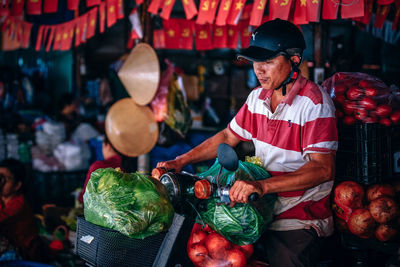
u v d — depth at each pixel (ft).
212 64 25.22
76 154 17.67
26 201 12.38
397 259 7.27
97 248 5.56
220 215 6.31
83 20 16.37
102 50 25.57
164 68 13.64
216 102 25.75
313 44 12.35
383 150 8.45
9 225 11.85
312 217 6.95
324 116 6.49
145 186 5.69
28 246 12.18
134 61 13.38
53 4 12.64
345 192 8.07
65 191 17.72
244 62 6.86
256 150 7.43
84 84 25.50
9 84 25.21
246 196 5.77
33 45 21.02
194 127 22.21
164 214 5.61
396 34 15.93
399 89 8.90
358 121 8.29
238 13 10.11
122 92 15.66
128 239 5.59
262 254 8.18
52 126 18.30
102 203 5.50
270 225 7.06
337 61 14.20
